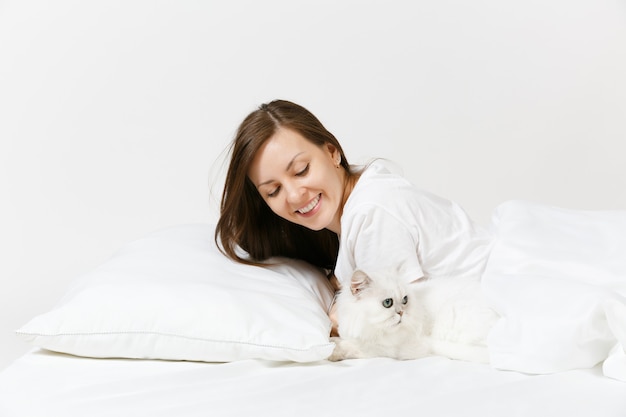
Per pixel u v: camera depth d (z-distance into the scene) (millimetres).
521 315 1806
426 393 1659
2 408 1682
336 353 1987
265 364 1888
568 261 1991
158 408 1620
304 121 2332
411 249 2168
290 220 2383
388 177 2287
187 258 2279
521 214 2252
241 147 2301
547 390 1626
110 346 1898
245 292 2008
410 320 1937
